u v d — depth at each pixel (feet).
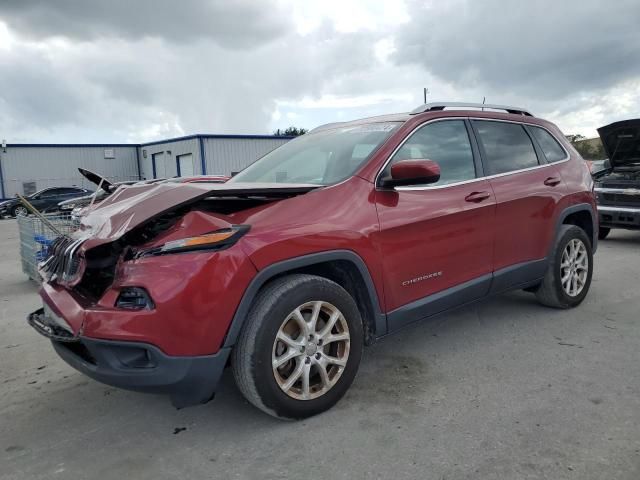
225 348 9.05
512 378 11.69
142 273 8.70
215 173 103.04
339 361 10.28
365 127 13.10
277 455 9.00
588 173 17.16
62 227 15.07
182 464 8.87
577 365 12.30
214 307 8.80
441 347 13.71
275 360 9.48
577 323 15.31
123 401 11.37
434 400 10.75
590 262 16.98
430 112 12.96
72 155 122.83
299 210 10.06
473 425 9.71
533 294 18.26
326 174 11.89
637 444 8.90
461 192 12.67
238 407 10.81
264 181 12.89
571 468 8.30
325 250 9.95
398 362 12.78
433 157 12.51
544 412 10.09
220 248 8.96
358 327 10.55
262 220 9.63
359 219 10.60
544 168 15.49
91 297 9.43
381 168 11.37
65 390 12.07
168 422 10.35
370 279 10.73
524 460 8.55
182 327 8.62
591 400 10.52
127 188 12.49
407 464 8.57
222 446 9.37
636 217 28.84
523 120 15.66
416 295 11.78
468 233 12.71
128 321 8.43
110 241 9.33
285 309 9.42
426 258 11.82
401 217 11.27
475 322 15.61
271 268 9.32
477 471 8.30
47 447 9.59
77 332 8.84
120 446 9.53
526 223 14.42
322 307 10.07
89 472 8.75
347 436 9.48
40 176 119.44
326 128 14.75
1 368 13.57
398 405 10.58
